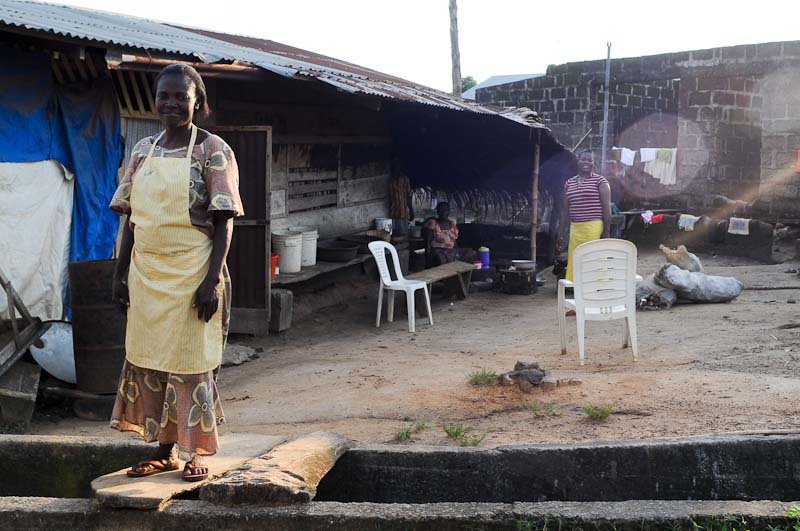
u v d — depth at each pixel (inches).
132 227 153.4
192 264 147.0
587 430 203.0
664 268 391.9
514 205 615.5
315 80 353.7
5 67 282.0
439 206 524.4
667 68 714.2
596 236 376.5
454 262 494.6
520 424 215.8
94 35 276.8
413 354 334.3
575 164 577.3
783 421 193.2
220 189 146.0
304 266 442.0
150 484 152.5
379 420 232.5
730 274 513.7
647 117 833.5
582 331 284.5
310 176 484.7
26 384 257.3
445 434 211.3
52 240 300.2
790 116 632.4
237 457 169.2
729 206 674.8
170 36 378.9
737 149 678.5
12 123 284.8
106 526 148.2
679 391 228.2
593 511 146.3
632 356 288.7
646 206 735.1
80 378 264.5
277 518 146.6
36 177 292.7
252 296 368.5
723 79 678.5
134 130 318.3
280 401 266.5
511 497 176.7
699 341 305.1
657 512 145.3
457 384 262.4
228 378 311.7
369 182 559.2
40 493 180.5
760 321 335.0
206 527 146.3
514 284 498.0
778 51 636.7
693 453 173.0
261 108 421.1
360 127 537.3
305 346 368.8
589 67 775.1
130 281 150.4
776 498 171.3
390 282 410.3
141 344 149.8
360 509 148.7
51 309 301.6
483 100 861.8
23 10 309.9
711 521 142.1
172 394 150.2
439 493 178.2
